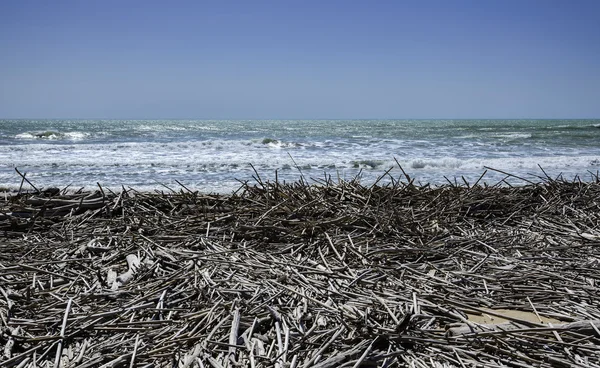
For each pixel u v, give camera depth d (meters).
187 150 23.80
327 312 4.05
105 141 30.47
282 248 5.76
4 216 6.62
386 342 3.62
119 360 3.33
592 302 4.37
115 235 6.01
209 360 3.38
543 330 3.69
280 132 45.25
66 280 4.76
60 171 15.57
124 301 4.30
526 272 4.95
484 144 27.05
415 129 54.09
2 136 34.56
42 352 3.54
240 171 15.70
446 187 8.20
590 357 3.53
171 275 4.74
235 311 3.83
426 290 4.54
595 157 18.83
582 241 6.03
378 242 5.92
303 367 3.22
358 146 25.69
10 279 4.76
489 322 4.03
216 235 6.15
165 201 7.44
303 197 7.29
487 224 6.86
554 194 7.92
